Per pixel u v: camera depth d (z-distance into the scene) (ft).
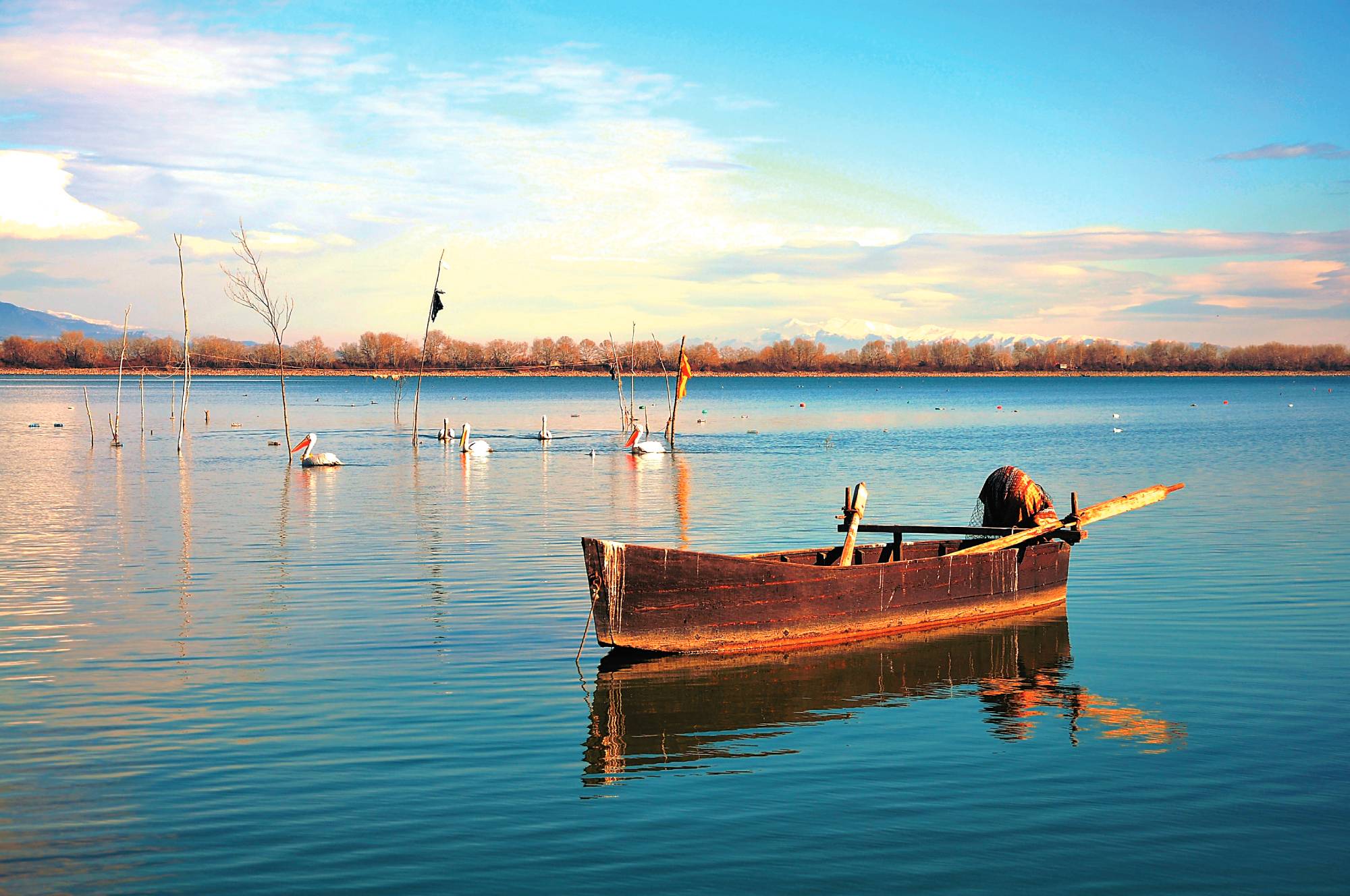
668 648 50.08
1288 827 31.68
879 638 55.06
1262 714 42.11
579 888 27.86
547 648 51.57
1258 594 63.41
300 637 53.16
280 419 280.51
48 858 29.40
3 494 114.62
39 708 42.11
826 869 29.01
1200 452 170.30
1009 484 64.49
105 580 67.51
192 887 27.89
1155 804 33.40
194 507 103.35
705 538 84.99
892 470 142.92
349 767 36.09
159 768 35.91
